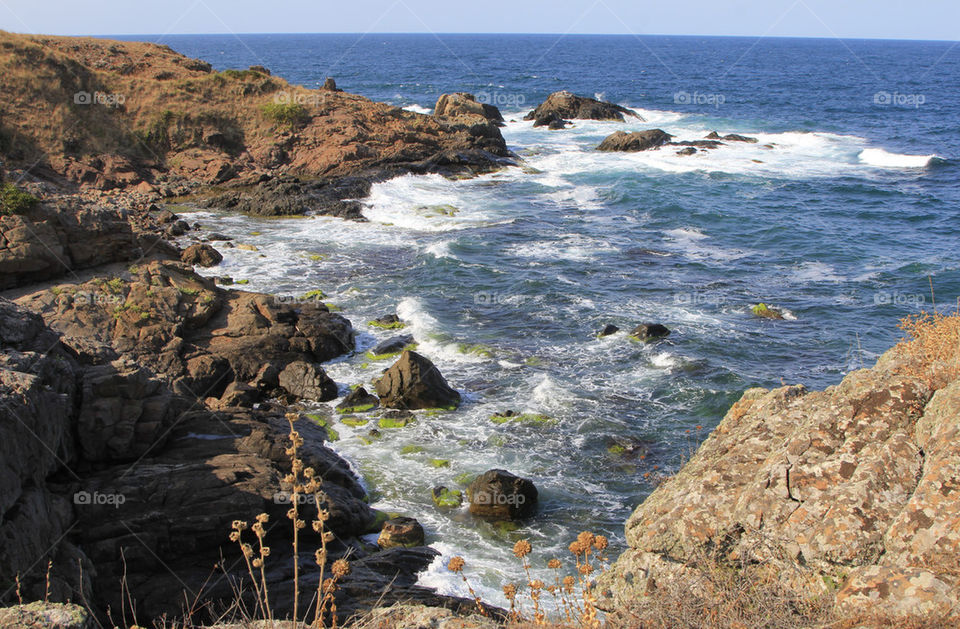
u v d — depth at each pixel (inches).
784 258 1365.7
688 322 1048.2
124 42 2332.7
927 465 248.8
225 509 549.0
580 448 738.8
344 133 1964.8
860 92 4443.9
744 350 957.8
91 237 982.4
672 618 246.1
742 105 3722.9
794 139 2647.6
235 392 807.1
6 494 448.1
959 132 2866.6
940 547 223.8
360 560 557.6
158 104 1878.7
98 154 1713.8
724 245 1443.2
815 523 254.5
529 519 631.8
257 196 1641.2
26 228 916.0
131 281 955.3
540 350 959.6
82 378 624.7
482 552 588.7
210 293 959.6
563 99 3073.3
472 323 1049.5
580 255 1352.1
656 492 323.3
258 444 653.9
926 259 1353.3
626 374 892.6
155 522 529.7
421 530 602.5
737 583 254.1
